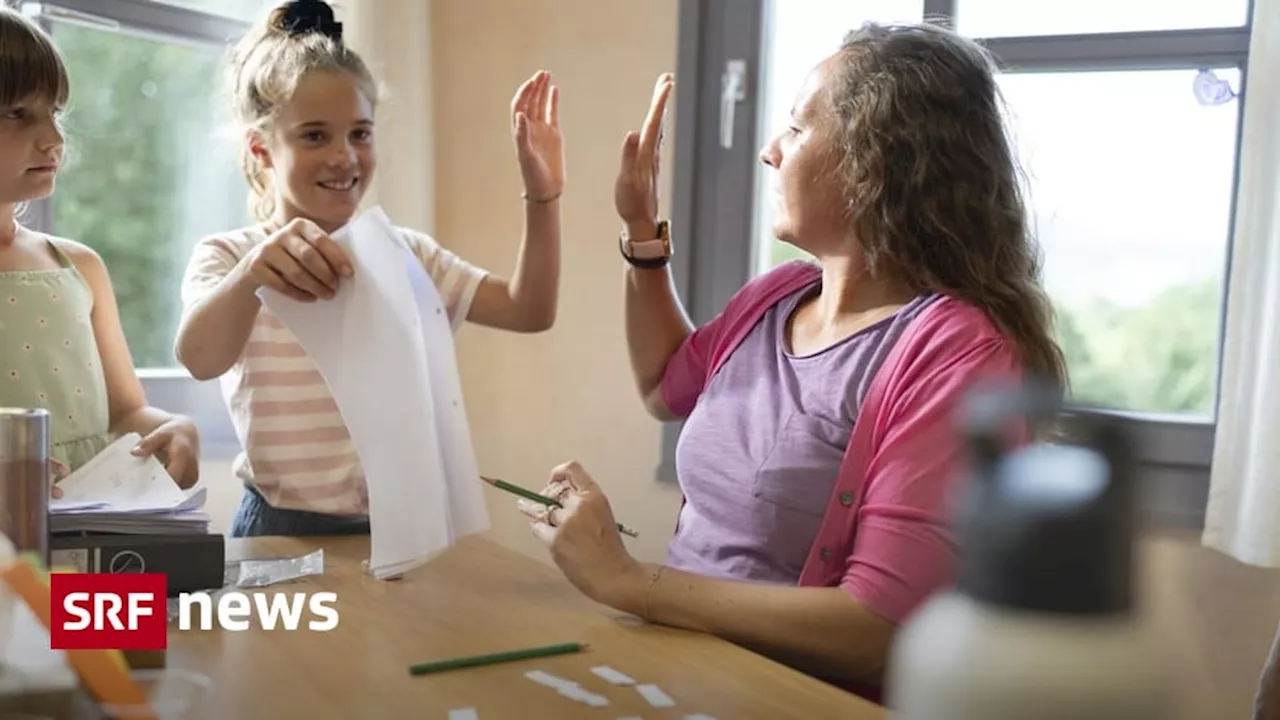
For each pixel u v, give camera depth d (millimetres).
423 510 1053
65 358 1402
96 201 1786
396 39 1884
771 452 1098
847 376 1086
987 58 1184
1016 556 390
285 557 1149
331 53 1454
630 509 2039
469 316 1580
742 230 1979
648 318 1409
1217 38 1674
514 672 814
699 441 1187
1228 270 1686
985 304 1069
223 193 1916
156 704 723
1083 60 1759
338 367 1044
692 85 1976
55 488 1029
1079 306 1789
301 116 1410
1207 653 1627
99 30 1747
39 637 687
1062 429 419
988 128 1135
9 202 1344
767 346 1222
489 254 2074
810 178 1148
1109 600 384
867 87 1121
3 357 1351
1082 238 1783
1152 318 1752
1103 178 1767
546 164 1495
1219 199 1699
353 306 1044
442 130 2051
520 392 2086
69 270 1463
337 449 1454
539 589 1060
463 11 2047
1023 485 403
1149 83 1729
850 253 1162
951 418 943
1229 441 1538
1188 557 1640
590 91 2031
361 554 1179
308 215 1457
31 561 716
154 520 962
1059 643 372
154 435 1183
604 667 830
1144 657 373
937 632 399
